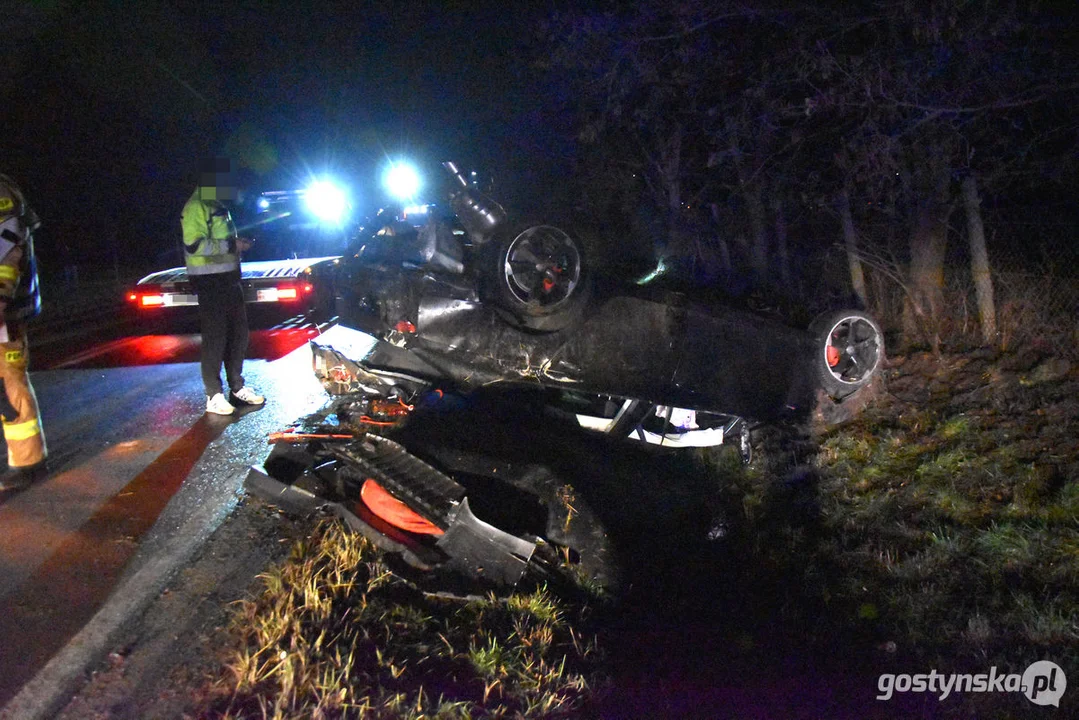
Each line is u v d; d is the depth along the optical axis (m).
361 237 6.61
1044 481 5.43
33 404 5.33
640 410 5.97
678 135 11.11
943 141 7.57
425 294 5.47
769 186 10.02
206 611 3.86
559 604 4.34
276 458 5.00
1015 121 7.64
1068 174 7.96
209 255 6.57
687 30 8.48
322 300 7.62
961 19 6.74
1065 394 6.58
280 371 8.48
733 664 4.04
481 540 4.33
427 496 4.37
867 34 7.86
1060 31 6.82
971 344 7.90
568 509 5.15
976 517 5.20
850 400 6.41
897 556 4.87
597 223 12.24
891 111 7.30
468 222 5.30
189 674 3.40
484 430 5.51
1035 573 4.50
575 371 5.57
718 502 5.81
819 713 3.65
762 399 6.05
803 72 7.69
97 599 3.98
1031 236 8.66
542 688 3.51
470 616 4.02
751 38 8.90
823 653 4.11
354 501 4.66
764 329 5.93
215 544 4.48
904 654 4.03
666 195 11.96
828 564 4.89
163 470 5.62
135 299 10.51
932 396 7.14
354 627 3.68
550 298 5.28
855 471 5.98
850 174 8.02
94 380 8.52
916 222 8.23
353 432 5.55
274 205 11.73
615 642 4.13
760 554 5.12
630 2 9.28
